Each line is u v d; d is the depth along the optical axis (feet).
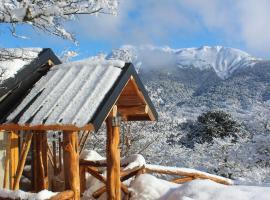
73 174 23.21
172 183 32.30
